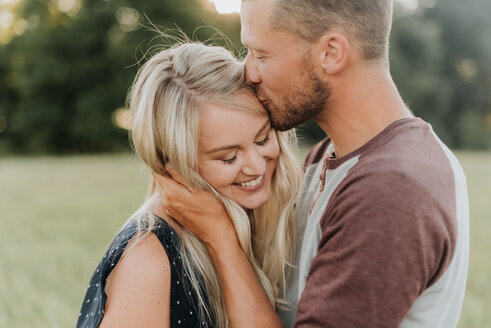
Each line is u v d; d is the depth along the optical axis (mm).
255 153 1576
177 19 26844
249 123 1529
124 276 1386
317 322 1224
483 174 12898
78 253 5262
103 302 1374
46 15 28547
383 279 1130
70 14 28891
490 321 3389
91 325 1372
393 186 1164
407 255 1123
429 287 1251
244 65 1594
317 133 28078
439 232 1147
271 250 1844
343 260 1193
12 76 28812
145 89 1565
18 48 27969
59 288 4133
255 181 1648
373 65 1410
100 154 28250
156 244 1457
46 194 10016
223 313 1622
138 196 9344
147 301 1369
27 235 6113
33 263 4836
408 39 32344
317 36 1370
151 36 26469
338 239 1216
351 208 1205
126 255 1418
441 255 1181
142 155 1601
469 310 3566
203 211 1572
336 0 1344
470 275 4383
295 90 1450
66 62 27547
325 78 1412
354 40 1370
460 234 1285
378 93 1416
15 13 28531
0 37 29656
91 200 9141
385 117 1414
